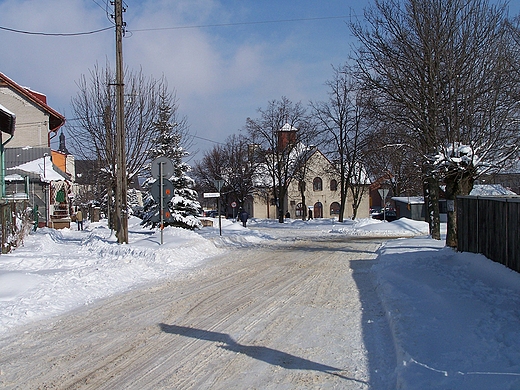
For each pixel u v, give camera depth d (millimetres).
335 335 7188
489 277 10180
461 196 13516
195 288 11344
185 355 6359
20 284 10656
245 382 5375
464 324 6977
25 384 5438
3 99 38688
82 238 26000
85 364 6082
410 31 15781
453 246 16000
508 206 10141
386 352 6328
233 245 23438
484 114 14656
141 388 5254
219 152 69438
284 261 16438
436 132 15125
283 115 52312
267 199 73438
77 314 8891
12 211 18328
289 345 6738
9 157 38094
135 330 7648
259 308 9047
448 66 14586
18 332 7715
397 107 17000
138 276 13211
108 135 25062
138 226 33469
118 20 17766
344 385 5246
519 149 14945
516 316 7230
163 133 29219
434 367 5320
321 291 10719
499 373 5020
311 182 74188
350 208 75000
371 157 41656
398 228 34938
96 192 61531
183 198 29406
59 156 48469
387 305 8516
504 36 15047
